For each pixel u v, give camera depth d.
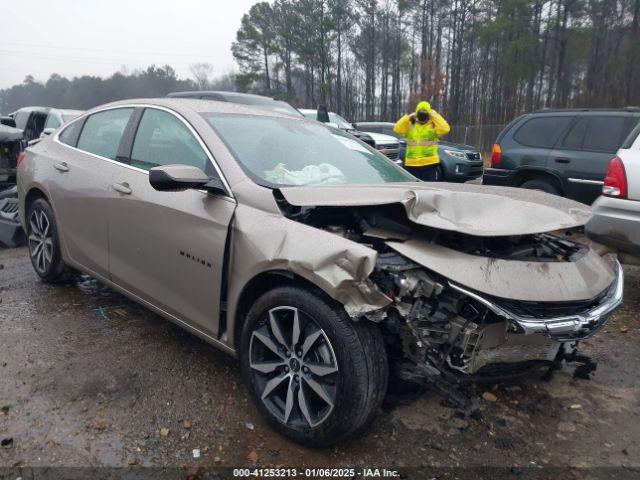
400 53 50.22
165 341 3.67
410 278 2.39
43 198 4.53
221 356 3.48
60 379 3.14
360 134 12.45
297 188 2.76
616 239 4.42
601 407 3.07
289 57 54.81
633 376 3.44
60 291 4.61
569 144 7.38
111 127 4.01
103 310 4.20
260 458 2.53
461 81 46.19
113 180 3.64
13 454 2.50
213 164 3.07
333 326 2.39
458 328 2.41
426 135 8.59
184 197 3.11
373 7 50.75
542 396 3.17
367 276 2.26
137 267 3.46
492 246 2.73
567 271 2.60
